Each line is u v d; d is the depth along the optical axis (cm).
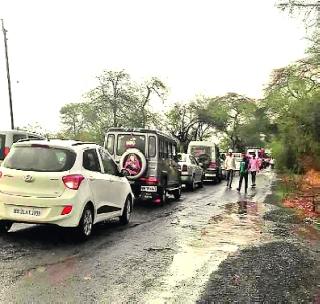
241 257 812
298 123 3130
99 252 809
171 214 1383
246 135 7338
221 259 794
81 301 547
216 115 6944
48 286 599
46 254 776
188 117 6850
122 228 1090
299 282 675
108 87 4725
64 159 891
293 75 3456
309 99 3136
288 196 1975
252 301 576
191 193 2239
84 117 4788
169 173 1714
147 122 4984
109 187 1027
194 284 639
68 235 951
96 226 1102
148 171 1558
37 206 855
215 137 7875
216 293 602
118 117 4728
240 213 1441
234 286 637
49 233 959
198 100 6919
